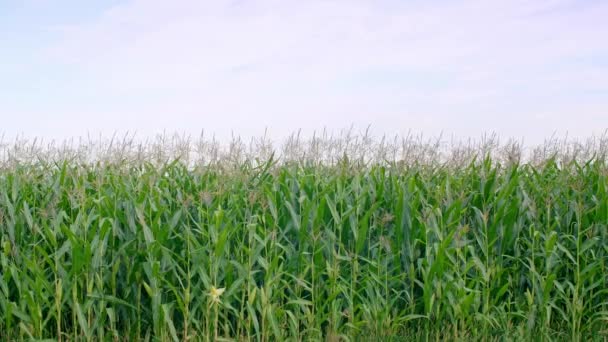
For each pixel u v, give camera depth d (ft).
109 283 24.53
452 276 25.98
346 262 26.45
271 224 25.03
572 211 28.99
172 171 30.91
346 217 25.59
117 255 24.20
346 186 30.37
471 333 25.71
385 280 25.55
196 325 23.61
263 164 30.45
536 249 27.71
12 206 26.11
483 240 27.68
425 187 29.68
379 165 33.14
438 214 26.58
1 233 26.27
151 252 23.45
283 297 25.11
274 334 24.02
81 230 24.18
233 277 24.85
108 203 25.48
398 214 26.17
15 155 33.27
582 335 26.76
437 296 25.04
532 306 25.75
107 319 24.79
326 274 25.79
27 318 22.85
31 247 25.40
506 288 25.67
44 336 23.97
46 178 31.30
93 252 24.11
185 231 24.70
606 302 26.66
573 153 35.06
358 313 24.97
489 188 28.68
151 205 25.12
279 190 28.12
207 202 24.02
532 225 27.91
